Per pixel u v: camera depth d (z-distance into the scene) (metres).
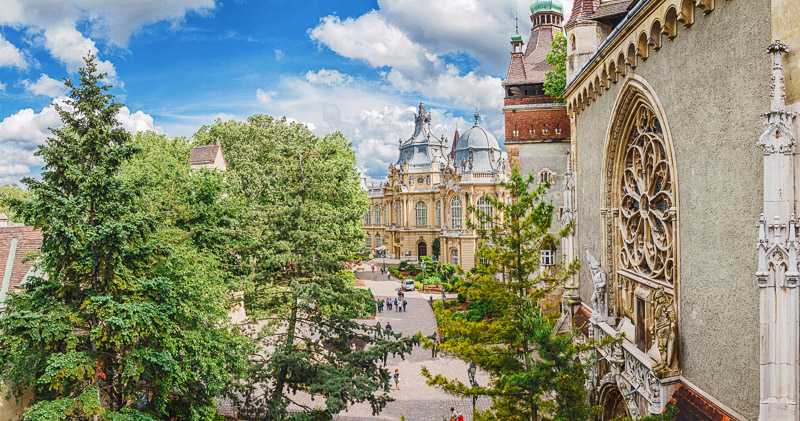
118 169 16.97
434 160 100.62
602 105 19.12
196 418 17.80
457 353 13.70
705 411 11.72
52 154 15.23
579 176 22.88
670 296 14.23
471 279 14.80
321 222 23.86
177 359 17.25
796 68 8.93
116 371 17.70
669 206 14.27
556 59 36.84
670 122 13.39
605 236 19.11
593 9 24.11
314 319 22.66
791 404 9.23
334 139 60.06
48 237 15.46
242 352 20.81
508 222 14.66
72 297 16.11
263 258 22.66
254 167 51.91
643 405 14.77
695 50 12.00
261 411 21.80
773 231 9.23
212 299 20.47
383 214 113.69
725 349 11.09
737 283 10.55
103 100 16.03
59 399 14.47
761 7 9.66
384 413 30.30
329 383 19.48
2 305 18.16
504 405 13.32
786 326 9.20
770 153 9.19
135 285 15.91
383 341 22.22
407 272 87.38
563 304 24.09
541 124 39.34
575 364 12.52
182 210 30.38
